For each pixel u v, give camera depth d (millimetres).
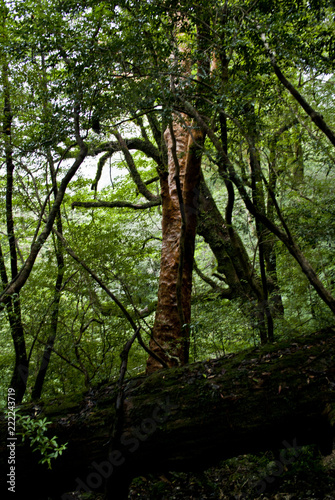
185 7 2857
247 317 4539
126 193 7520
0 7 2936
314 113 2379
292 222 3510
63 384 4914
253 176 3072
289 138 3342
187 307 4648
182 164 4973
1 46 3006
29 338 5238
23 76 3588
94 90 2988
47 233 2857
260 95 3131
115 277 4523
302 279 4512
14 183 4773
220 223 6414
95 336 5211
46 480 2625
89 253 4613
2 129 4027
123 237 5590
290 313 5184
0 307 2549
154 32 3092
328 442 2469
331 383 2391
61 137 3266
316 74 2857
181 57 2994
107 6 2844
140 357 5480
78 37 2865
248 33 2760
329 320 4012
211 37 3098
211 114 3303
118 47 2871
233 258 6129
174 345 4449
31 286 4711
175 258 4730
